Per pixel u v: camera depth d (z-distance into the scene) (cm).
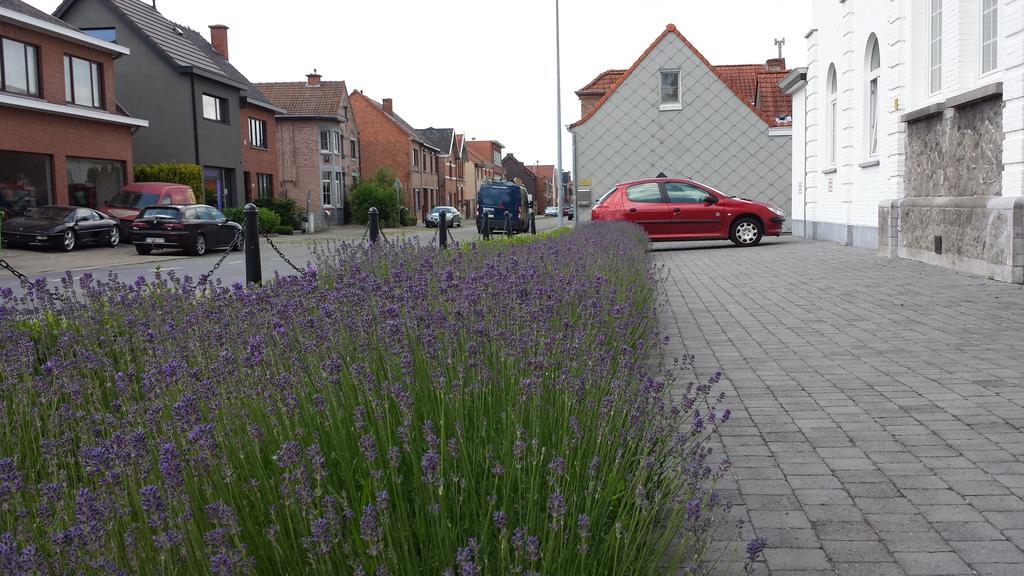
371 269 778
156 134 3606
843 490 401
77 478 329
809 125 2298
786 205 2891
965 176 1241
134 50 3575
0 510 241
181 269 1745
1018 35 1041
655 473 319
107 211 2706
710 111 2894
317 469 238
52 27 2589
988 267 1105
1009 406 531
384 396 310
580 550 231
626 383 366
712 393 585
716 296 1091
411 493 280
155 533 233
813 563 326
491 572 244
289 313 432
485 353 370
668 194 2056
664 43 2892
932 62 1412
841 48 1939
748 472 428
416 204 7250
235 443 281
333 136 5650
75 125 2742
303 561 236
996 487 399
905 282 1125
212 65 3969
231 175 3984
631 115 2928
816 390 588
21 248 2464
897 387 588
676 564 265
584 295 537
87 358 434
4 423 361
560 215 3275
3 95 2364
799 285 1166
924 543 342
